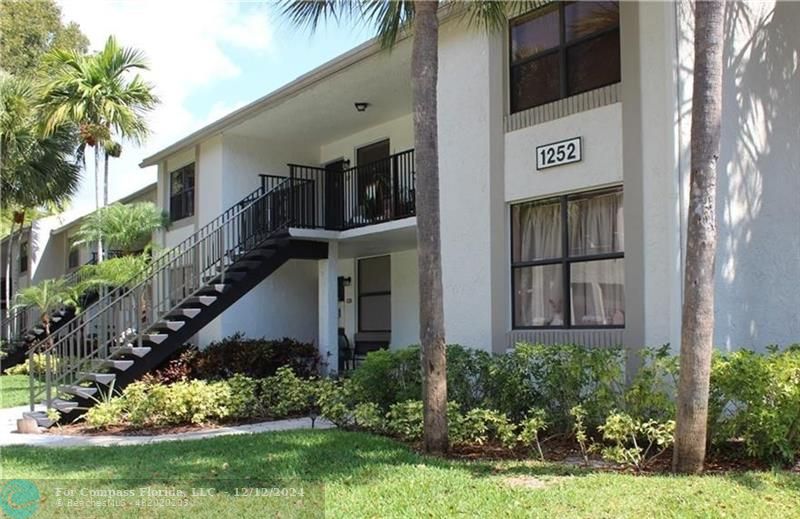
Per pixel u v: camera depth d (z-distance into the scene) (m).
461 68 10.52
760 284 8.61
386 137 15.27
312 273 17.08
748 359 6.60
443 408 7.18
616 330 8.29
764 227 8.77
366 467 6.43
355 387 9.23
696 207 5.96
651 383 6.92
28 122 19.02
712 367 6.58
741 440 6.91
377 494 5.50
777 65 9.25
